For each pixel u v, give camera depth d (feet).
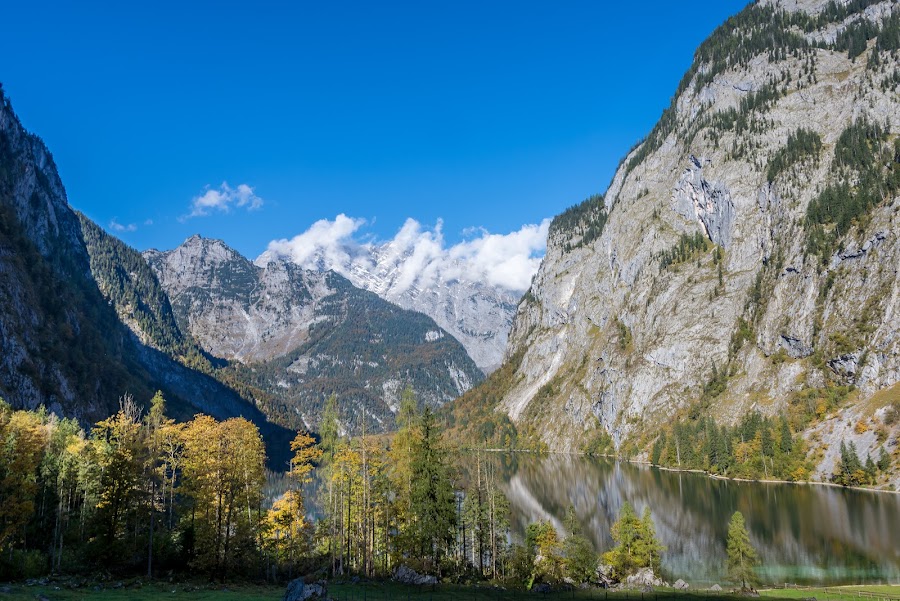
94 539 195.21
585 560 234.17
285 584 200.75
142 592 154.51
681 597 202.39
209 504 198.18
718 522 401.90
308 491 498.69
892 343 600.39
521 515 447.01
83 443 266.98
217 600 143.84
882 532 345.72
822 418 600.39
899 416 520.01
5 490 179.22
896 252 652.89
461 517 253.44
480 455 291.58
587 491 559.38
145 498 204.95
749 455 609.01
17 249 630.33
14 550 185.47
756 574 278.46
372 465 231.30
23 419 261.24
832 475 520.42
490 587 206.69
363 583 191.93
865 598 209.15
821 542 333.01
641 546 250.78
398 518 234.17
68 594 139.85
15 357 499.92
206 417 218.38
